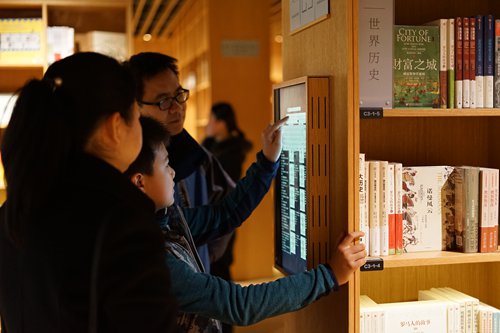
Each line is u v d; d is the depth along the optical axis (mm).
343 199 1910
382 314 2098
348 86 1852
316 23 2105
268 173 2248
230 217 2246
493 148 2467
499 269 2459
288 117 2232
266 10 7273
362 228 2012
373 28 1967
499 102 2111
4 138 1309
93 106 1303
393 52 2025
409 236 2104
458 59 2080
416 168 2104
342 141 1908
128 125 1372
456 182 2131
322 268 1765
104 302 1203
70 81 1301
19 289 1333
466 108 2078
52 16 5020
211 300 1634
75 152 1312
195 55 9070
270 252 6883
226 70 7215
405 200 2098
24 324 1324
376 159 2402
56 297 1234
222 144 5363
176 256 1732
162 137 1738
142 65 2203
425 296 2314
